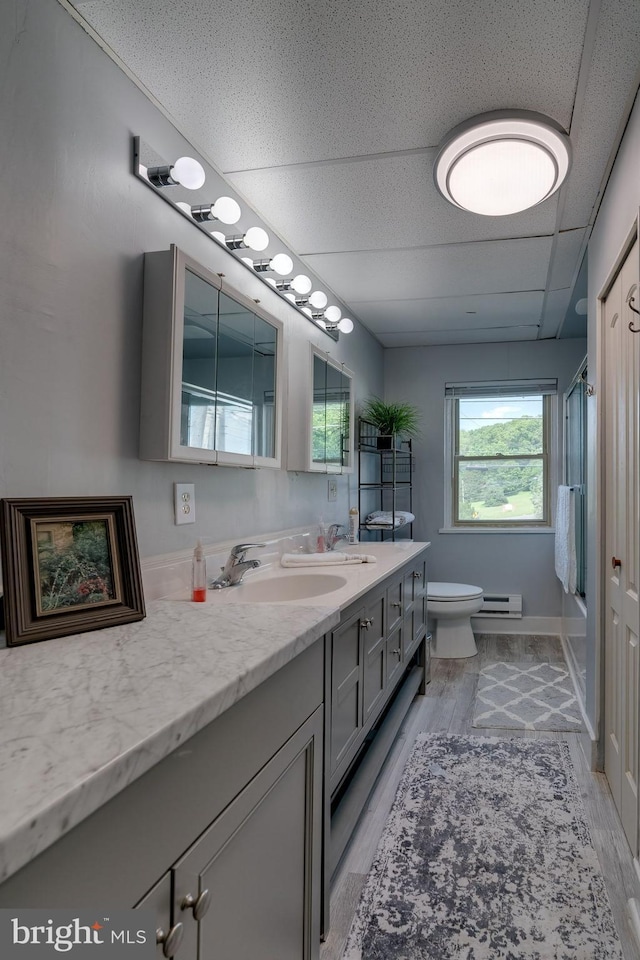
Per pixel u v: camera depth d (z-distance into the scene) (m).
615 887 1.57
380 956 1.34
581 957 1.34
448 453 4.52
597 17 1.34
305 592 2.11
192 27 1.35
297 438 2.57
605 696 2.21
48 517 1.08
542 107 1.67
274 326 2.15
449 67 1.51
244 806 0.89
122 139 1.47
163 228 1.64
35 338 1.19
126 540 1.20
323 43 1.42
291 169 1.99
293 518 2.65
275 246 2.51
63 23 1.27
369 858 1.71
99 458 1.37
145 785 0.65
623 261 1.84
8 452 1.12
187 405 1.57
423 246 2.64
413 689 2.84
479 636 4.31
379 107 1.67
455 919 1.46
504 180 1.89
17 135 1.14
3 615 1.03
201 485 1.83
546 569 4.32
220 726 0.81
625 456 1.83
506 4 1.31
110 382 1.41
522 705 2.94
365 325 3.97
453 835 1.82
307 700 1.18
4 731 0.63
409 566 2.71
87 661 0.88
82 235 1.32
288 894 1.08
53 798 0.49
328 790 1.38
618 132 1.79
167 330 1.50
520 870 1.65
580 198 2.20
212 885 0.79
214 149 1.87
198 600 1.56
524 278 3.06
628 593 1.78
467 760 2.33
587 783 2.14
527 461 4.44
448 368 4.50
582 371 2.94
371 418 3.86
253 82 1.55
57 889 0.52
